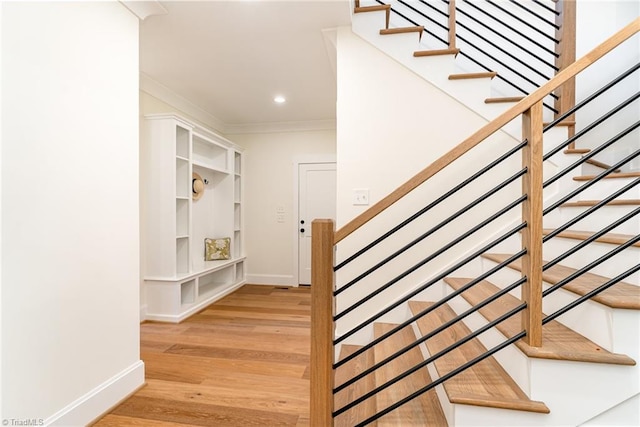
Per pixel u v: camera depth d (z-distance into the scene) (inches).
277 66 104.1
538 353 39.4
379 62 79.8
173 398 66.2
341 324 82.5
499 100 75.1
